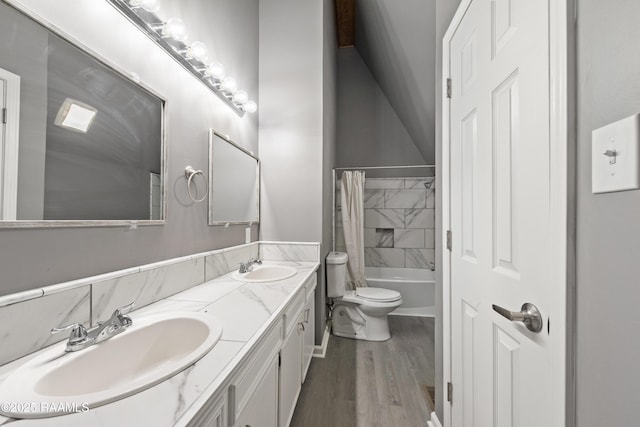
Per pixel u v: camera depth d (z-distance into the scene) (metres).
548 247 0.60
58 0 0.77
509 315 0.67
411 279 3.44
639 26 0.40
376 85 3.81
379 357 2.21
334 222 3.22
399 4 1.98
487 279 0.90
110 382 0.75
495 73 0.85
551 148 0.59
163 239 1.20
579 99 0.52
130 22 1.03
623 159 0.42
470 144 1.04
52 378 0.62
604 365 0.46
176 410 0.50
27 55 0.70
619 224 0.43
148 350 0.86
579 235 0.53
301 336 1.56
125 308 0.85
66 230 0.80
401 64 2.57
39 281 0.72
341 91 3.87
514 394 0.75
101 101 0.90
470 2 1.03
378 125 3.80
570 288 0.54
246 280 1.51
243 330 0.86
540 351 0.63
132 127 1.03
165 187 1.19
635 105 0.40
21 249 0.69
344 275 2.57
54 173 0.76
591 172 0.49
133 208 1.03
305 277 1.65
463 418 1.11
